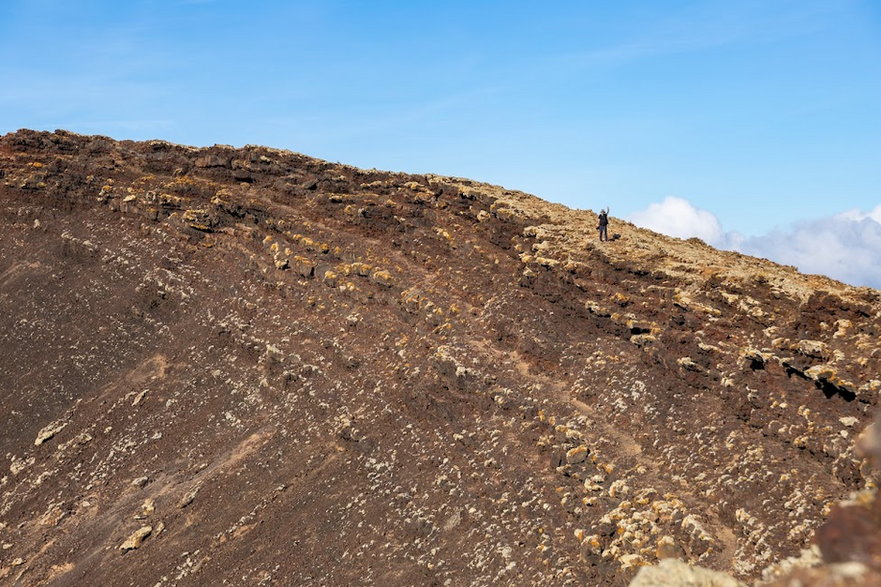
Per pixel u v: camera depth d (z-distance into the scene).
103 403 55.03
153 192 70.31
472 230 64.25
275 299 60.50
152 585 40.34
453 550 37.19
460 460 42.44
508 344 51.22
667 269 52.44
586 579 32.66
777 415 38.25
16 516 48.03
